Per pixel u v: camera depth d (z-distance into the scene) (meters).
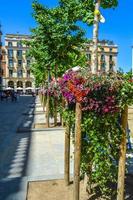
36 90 99.12
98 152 5.32
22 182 6.56
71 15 11.70
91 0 7.78
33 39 16.52
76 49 16.41
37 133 13.91
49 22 14.75
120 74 5.10
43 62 18.36
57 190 6.21
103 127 5.25
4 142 11.84
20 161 8.91
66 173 6.43
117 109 5.09
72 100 5.30
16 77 122.75
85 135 5.41
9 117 22.47
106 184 6.30
